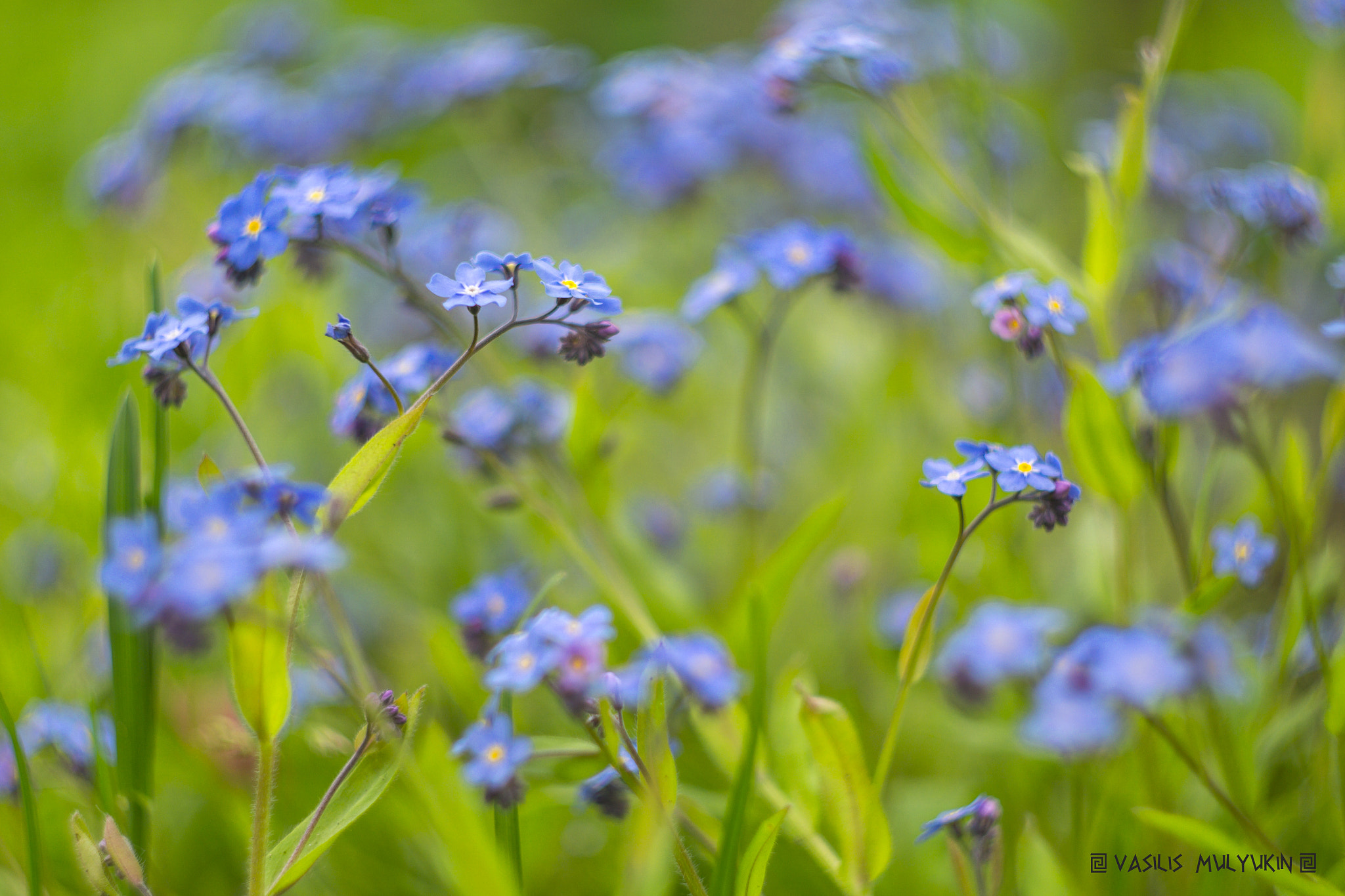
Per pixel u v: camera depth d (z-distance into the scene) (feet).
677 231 2.02
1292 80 2.91
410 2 4.09
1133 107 1.32
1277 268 1.39
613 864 1.29
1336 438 1.23
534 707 1.34
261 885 1.12
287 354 1.65
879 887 1.30
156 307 1.26
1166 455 1.26
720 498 1.55
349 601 1.46
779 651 1.48
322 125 1.89
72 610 1.44
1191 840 1.16
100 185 1.81
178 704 1.38
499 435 1.33
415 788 1.12
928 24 1.70
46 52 3.70
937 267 1.82
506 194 2.05
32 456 1.66
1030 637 1.27
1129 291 1.50
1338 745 1.21
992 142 1.52
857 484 1.59
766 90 1.40
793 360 1.87
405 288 1.28
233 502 1.07
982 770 1.37
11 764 1.25
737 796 1.16
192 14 3.62
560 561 1.47
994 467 1.16
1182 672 1.16
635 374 1.42
